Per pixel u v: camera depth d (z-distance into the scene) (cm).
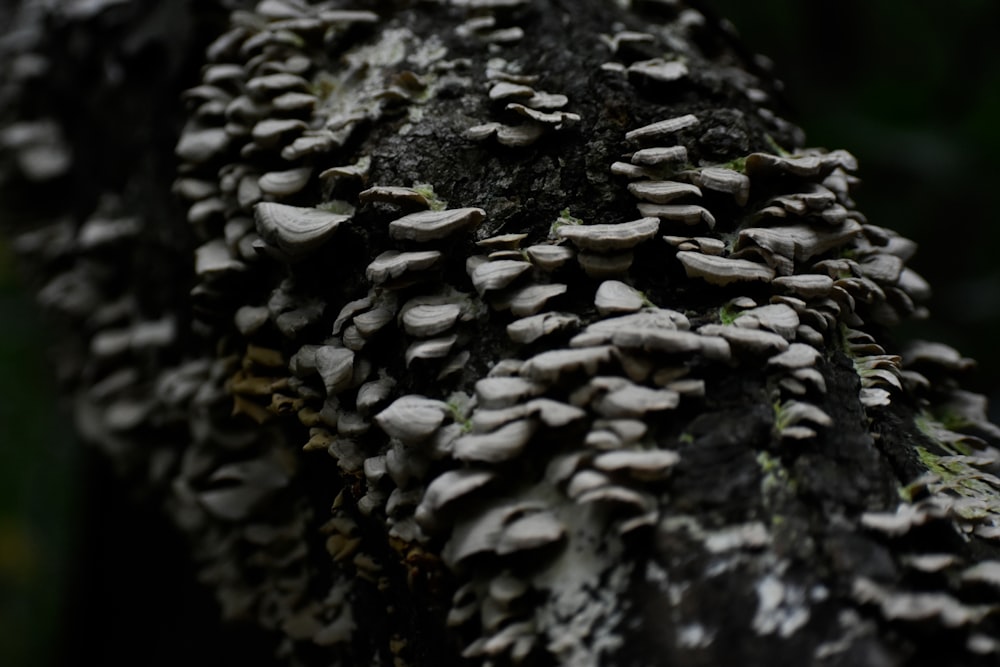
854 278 56
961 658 51
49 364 108
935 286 103
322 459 60
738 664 51
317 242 56
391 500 55
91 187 74
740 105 60
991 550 53
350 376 56
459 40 61
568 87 59
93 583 98
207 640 83
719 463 53
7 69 87
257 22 64
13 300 138
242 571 65
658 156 56
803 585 51
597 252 55
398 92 59
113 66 71
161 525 88
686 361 54
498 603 53
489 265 55
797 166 56
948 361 59
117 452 73
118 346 71
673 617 52
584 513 53
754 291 55
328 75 62
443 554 53
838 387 54
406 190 57
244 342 61
